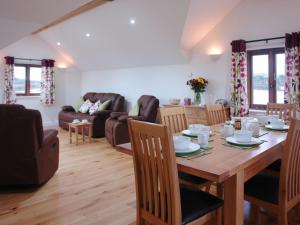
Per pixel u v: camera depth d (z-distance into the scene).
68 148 4.88
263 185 1.93
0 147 2.72
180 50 5.02
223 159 1.58
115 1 4.57
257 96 4.56
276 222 2.30
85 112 6.73
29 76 7.17
